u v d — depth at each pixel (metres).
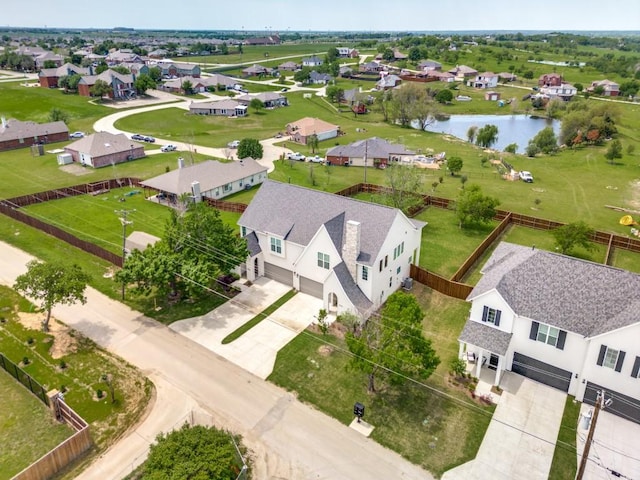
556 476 29.11
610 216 73.06
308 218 48.78
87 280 42.44
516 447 31.12
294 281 49.31
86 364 38.62
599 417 33.38
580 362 34.16
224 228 48.16
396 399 35.09
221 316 45.12
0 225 65.38
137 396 35.31
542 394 35.66
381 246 43.41
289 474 29.09
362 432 32.22
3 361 37.78
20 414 33.53
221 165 82.69
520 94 192.75
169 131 129.25
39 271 40.34
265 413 33.78
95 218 68.31
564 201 80.06
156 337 42.03
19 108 144.38
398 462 30.00
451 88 197.75
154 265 42.78
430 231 66.81
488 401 34.88
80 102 155.12
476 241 63.50
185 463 25.27
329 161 101.56
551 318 34.53
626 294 33.41
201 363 38.81
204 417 33.41
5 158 99.88
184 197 59.59
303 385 36.47
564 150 117.19
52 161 97.75
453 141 125.56
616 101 177.88
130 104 157.50
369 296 44.03
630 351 31.47
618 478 28.89
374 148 101.44
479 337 36.56
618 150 103.50
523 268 37.53
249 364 38.72
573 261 36.28
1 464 29.47
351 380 36.97
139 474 28.92
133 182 83.56
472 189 69.06
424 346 32.84
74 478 28.69
